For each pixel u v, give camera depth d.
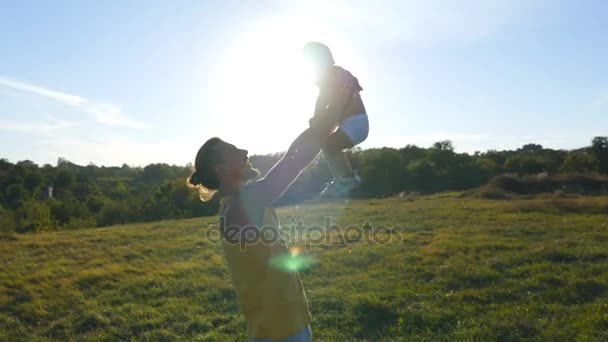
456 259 9.70
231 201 2.74
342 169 2.78
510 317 6.53
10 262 11.48
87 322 7.30
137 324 7.13
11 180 51.97
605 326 6.01
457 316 6.72
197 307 7.77
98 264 10.91
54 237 15.77
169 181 32.91
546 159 45.41
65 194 49.62
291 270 2.83
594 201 17.91
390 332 6.43
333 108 2.50
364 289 8.15
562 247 10.21
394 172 39.09
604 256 9.34
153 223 20.89
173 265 10.53
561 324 6.20
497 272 8.54
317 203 22.34
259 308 2.79
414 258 10.06
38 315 7.72
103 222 28.31
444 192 34.56
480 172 41.91
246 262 2.72
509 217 15.37
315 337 6.40
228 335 6.62
